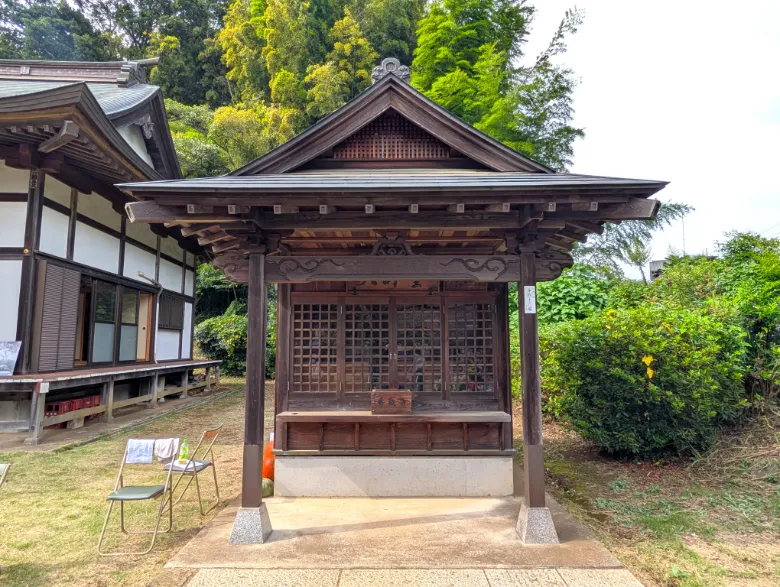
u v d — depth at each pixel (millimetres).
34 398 7332
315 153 4977
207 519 4535
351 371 5309
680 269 9984
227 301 22672
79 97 6988
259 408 3955
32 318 7965
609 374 5941
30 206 8008
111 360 10703
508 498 4957
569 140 17719
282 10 22281
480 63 16359
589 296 9961
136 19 30094
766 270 9070
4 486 5449
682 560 3648
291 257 4137
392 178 4133
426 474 5051
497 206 3672
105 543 3959
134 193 3508
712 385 5773
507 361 5242
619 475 5836
